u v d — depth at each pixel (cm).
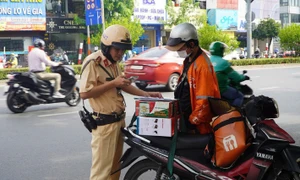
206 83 367
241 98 655
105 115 377
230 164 357
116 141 385
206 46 2456
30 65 982
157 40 3206
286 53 3675
